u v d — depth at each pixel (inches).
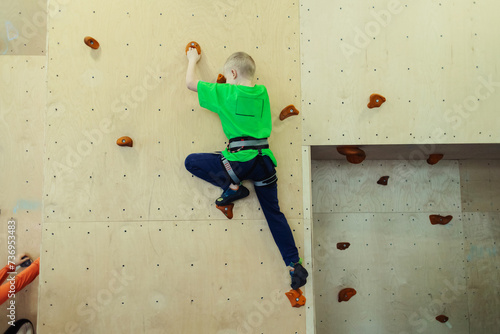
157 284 68.7
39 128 93.7
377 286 93.4
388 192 96.5
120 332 67.4
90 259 68.6
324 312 92.4
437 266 94.4
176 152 71.4
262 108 63.8
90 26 72.8
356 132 72.7
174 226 70.1
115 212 69.7
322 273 93.3
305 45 74.1
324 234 94.5
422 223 95.7
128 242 69.3
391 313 92.7
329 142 72.5
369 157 93.4
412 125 72.9
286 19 74.5
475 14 75.1
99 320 67.6
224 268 69.6
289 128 72.5
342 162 97.0
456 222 96.2
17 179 92.3
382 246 94.7
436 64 74.1
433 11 74.9
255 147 61.8
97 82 71.9
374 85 73.5
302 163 71.9
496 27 75.0
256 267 69.8
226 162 62.8
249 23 74.1
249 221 70.7
